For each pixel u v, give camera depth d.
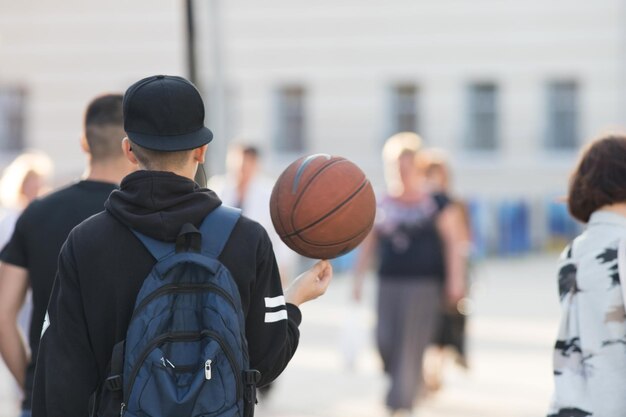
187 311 5.50
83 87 51.06
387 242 15.01
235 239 5.75
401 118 50.00
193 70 12.38
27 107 51.62
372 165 49.88
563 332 6.94
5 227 9.39
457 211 17.02
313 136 50.38
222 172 28.38
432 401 17.14
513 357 20.89
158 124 5.76
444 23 49.25
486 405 16.84
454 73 49.28
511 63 48.78
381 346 14.99
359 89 50.03
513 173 48.72
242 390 5.50
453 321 16.72
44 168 12.91
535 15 48.41
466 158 49.16
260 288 5.82
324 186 6.37
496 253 42.09
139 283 5.65
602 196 7.12
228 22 50.62
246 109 50.66
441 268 14.96
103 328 5.67
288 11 50.25
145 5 50.38
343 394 17.61
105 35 50.78
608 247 6.93
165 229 5.65
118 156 7.80
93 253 5.67
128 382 5.39
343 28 49.97
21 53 51.41
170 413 5.29
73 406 5.67
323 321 25.77
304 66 50.34
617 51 47.72
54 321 5.77
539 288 31.44
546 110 48.66
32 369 7.79
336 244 6.39
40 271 7.66
